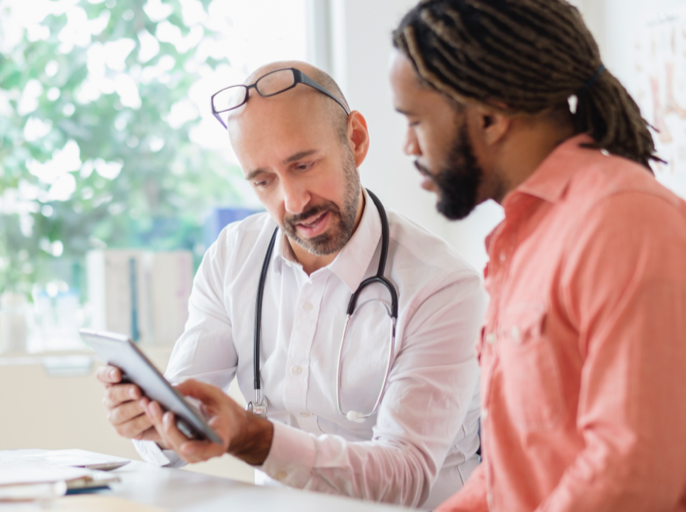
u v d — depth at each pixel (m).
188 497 0.92
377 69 2.59
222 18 2.73
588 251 0.76
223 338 1.54
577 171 0.84
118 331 2.31
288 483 1.09
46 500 0.88
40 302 2.32
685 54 1.95
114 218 2.62
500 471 0.87
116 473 1.08
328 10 2.65
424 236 1.46
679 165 1.98
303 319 1.43
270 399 1.49
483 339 0.96
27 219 2.50
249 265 1.53
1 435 2.07
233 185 2.76
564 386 0.80
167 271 2.37
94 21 2.60
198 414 0.94
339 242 1.38
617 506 0.69
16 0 2.50
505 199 0.90
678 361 0.69
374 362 1.38
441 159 0.90
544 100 0.85
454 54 0.84
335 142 1.35
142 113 2.66
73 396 2.15
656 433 0.69
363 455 1.13
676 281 0.71
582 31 0.86
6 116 2.48
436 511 1.00
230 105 1.37
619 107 0.88
